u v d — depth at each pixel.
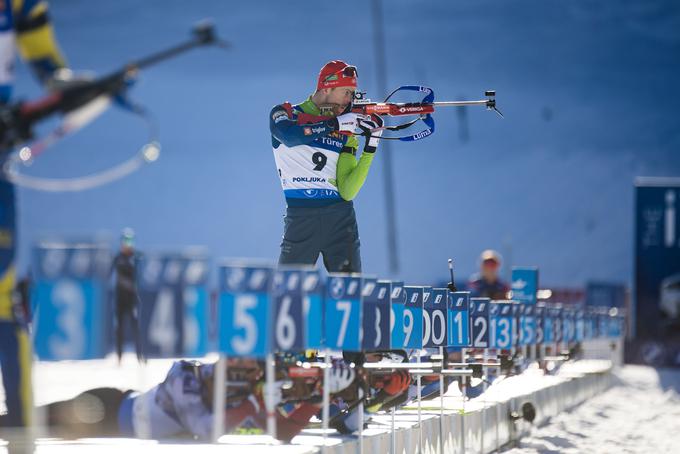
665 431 36.78
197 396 18.91
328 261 24.67
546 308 39.00
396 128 24.48
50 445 18.22
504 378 33.41
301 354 21.52
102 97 13.84
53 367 50.19
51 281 14.02
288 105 24.12
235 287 16.17
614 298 81.62
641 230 76.25
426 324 24.09
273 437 17.81
